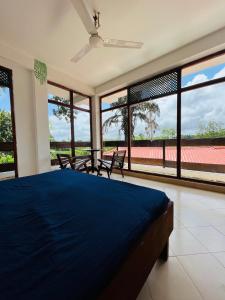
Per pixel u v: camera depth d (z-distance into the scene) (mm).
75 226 933
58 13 2459
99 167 4590
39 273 602
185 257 1486
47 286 548
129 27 2789
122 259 772
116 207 1174
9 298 502
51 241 789
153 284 1213
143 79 4363
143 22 2688
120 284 758
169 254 1524
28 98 3721
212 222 2086
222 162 3926
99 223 964
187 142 3873
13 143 3514
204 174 4094
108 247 765
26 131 3703
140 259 956
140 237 975
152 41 3201
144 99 4465
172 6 2393
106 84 5160
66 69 4305
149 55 3703
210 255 1507
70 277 588
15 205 1231
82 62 3951
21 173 3625
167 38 3127
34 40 3096
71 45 3270
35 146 3861
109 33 2930
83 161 4625
